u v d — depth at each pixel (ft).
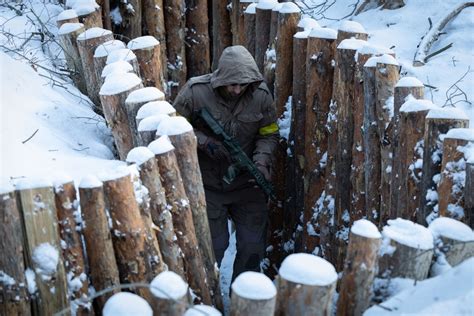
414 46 30.76
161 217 16.51
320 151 23.62
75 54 25.58
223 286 25.45
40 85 23.77
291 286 13.43
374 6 34.96
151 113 18.70
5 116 20.61
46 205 14.29
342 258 21.79
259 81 22.20
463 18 31.22
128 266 15.42
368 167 20.44
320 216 23.12
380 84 19.85
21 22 30.17
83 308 14.83
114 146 23.03
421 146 18.12
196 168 18.15
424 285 13.39
